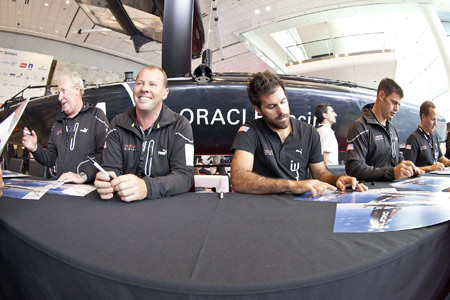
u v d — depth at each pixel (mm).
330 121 2049
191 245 416
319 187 817
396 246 391
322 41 10008
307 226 508
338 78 10547
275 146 1191
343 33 11242
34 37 9922
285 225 518
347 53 9562
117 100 2006
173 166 1090
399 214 544
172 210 644
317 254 375
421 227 469
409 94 11125
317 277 312
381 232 458
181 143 1125
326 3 7539
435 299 545
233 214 604
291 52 10672
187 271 328
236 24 8602
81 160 1677
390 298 390
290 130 1229
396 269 383
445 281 574
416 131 2297
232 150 1205
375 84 11102
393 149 1648
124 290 325
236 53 11188
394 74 10016
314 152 1260
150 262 354
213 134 2002
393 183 1038
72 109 1700
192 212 624
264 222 539
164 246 412
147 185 778
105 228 503
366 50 9398
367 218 539
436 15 7754
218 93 1921
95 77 11188
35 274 449
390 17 9594
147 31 3604
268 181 891
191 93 1921
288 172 1201
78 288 372
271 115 1121
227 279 308
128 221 549
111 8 3006
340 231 474
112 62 11664
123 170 1205
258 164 1227
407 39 9930
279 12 7938
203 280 305
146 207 675
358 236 444
